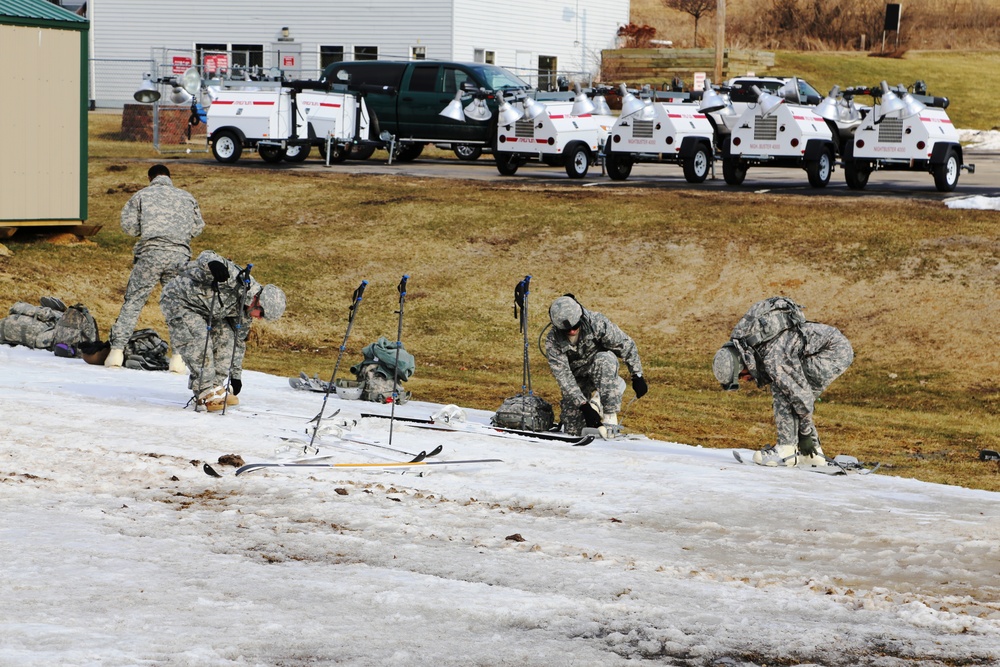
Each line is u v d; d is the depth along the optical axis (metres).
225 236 29.91
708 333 23.50
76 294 24.55
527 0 59.19
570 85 52.47
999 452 15.16
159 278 15.92
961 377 20.12
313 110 38.50
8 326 17.77
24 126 25.80
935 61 74.50
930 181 35.81
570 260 27.52
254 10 57.22
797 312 11.10
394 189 33.69
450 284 26.72
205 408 12.43
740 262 26.27
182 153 42.78
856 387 19.97
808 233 27.31
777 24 82.75
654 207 30.39
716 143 36.59
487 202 31.73
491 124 39.53
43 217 26.39
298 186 34.28
